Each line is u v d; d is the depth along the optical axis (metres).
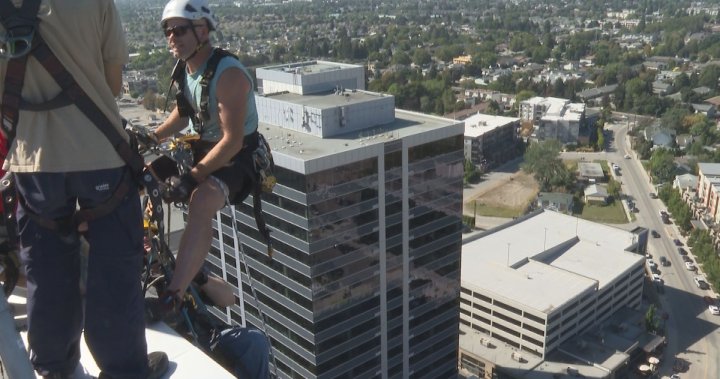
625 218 118.25
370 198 47.44
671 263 102.69
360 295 49.16
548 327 70.31
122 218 6.77
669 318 87.69
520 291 74.81
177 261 7.51
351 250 47.50
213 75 7.69
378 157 47.09
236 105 7.66
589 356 72.12
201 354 7.85
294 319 48.06
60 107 6.20
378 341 51.69
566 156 150.75
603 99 189.75
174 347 7.94
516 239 89.12
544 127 158.50
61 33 5.98
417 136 49.25
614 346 75.19
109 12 6.27
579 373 69.31
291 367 50.19
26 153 6.27
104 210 6.63
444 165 52.12
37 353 7.06
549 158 130.00
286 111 52.88
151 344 7.99
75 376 7.51
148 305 8.23
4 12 5.78
